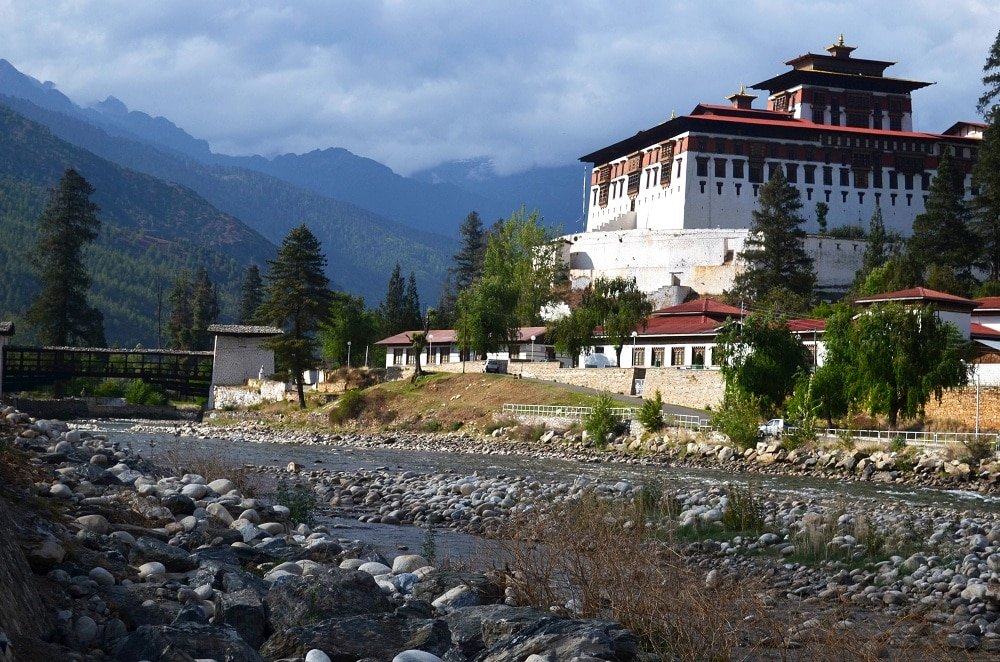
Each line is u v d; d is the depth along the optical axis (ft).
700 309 297.53
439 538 75.00
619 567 47.11
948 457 164.35
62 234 449.48
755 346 206.49
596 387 278.05
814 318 286.66
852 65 565.12
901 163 496.64
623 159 539.70
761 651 42.04
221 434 265.95
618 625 38.58
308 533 63.62
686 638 40.52
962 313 251.60
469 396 281.95
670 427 209.15
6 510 35.91
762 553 71.87
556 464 181.88
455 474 134.82
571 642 36.14
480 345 332.19
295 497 80.07
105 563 40.55
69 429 94.73
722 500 94.84
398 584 46.98
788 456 181.06
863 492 139.95
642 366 279.90
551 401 258.98
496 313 335.06
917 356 183.01
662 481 129.90
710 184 479.41
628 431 218.18
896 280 343.87
